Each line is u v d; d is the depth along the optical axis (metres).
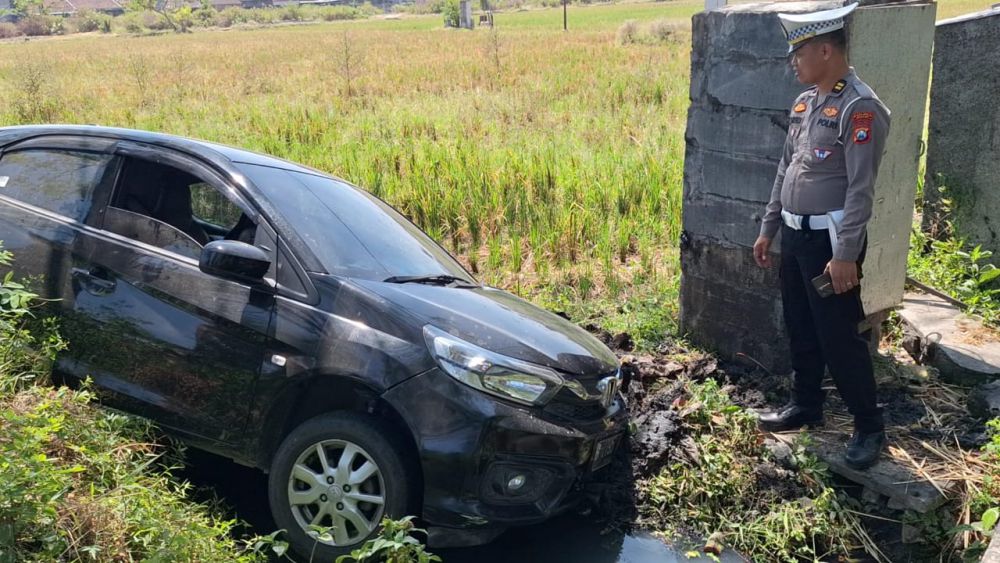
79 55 47.91
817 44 4.02
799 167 4.20
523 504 3.69
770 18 5.02
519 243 8.10
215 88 25.77
